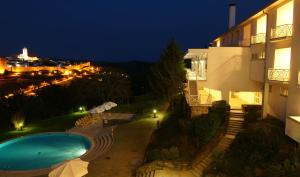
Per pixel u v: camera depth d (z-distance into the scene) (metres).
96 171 20.58
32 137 33.28
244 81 27.62
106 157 23.45
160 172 19.09
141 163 21.91
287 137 19.12
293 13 18.83
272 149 17.69
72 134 33.56
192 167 19.72
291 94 18.98
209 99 27.59
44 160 25.81
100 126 36.16
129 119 38.78
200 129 21.80
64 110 49.97
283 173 15.24
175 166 19.84
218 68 27.94
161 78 36.06
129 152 24.64
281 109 21.98
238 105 27.58
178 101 31.89
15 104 46.59
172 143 23.00
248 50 27.36
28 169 23.38
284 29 19.50
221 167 17.84
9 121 41.38
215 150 19.62
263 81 23.86
